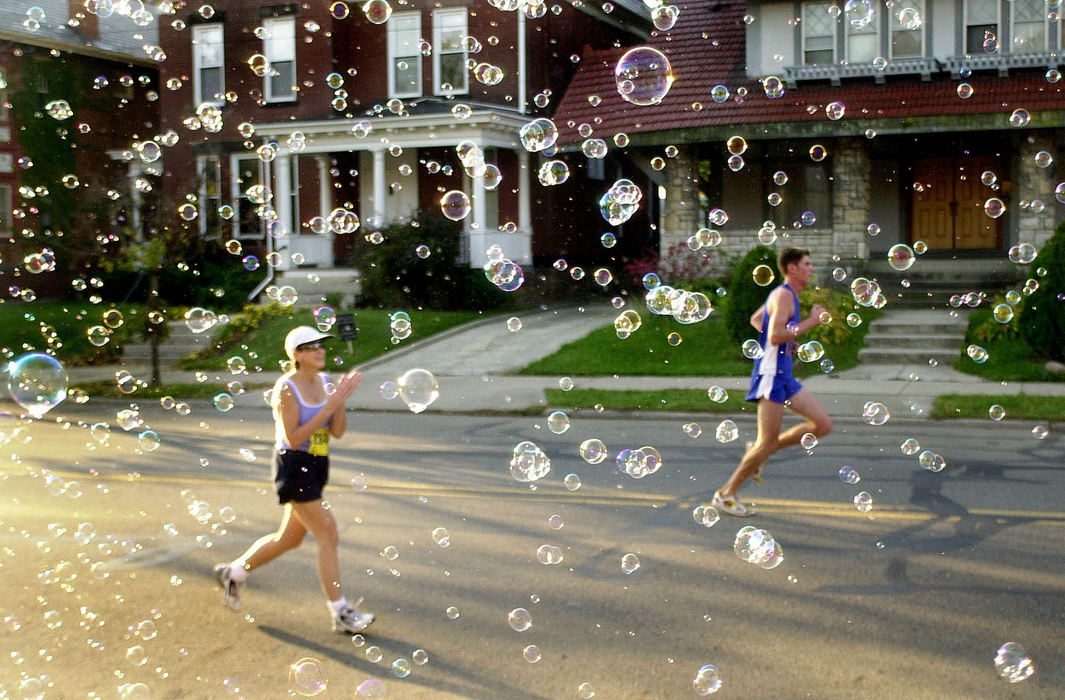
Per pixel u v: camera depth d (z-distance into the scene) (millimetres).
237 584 4074
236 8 19531
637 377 11414
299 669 3285
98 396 11875
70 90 20297
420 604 4152
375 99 18766
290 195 19266
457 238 16891
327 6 18828
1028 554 4637
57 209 19781
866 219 15320
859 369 11234
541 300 18016
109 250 17391
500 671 3451
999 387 9961
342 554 4902
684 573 4477
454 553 4875
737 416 9227
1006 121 13867
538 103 17953
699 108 15750
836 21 15430
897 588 4207
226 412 10633
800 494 5953
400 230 16766
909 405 9188
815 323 5273
